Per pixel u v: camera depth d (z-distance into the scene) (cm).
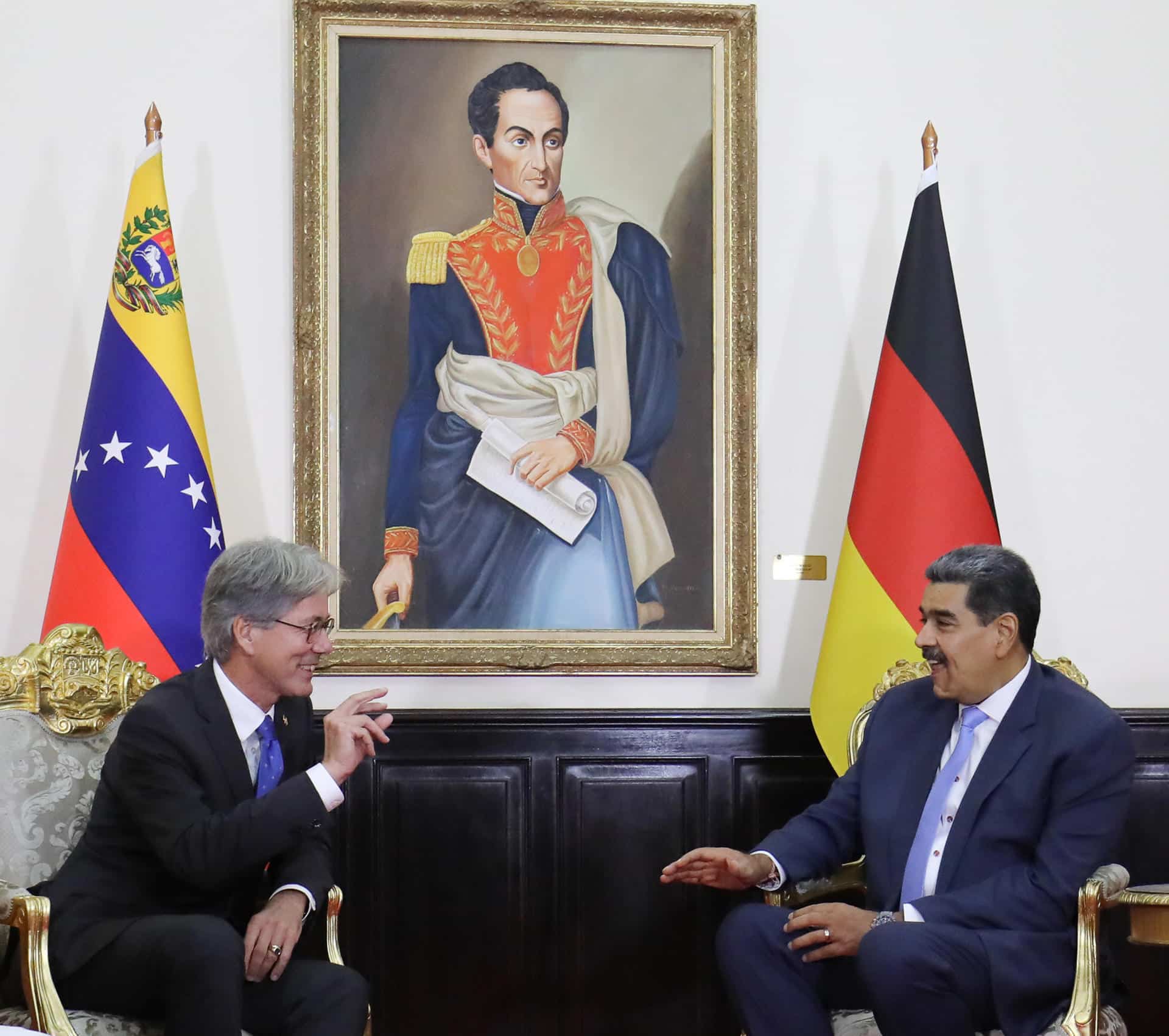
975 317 387
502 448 376
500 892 366
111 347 339
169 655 327
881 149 387
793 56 388
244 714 266
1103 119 387
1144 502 385
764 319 384
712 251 383
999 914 256
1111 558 385
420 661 367
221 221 377
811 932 266
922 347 351
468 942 365
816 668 378
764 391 384
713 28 383
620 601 376
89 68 376
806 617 380
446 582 373
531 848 367
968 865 268
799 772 372
